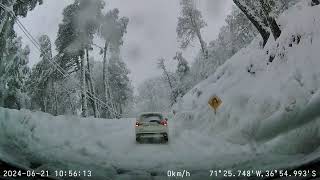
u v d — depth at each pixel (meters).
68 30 31.02
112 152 8.70
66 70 31.83
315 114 9.24
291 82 11.46
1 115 10.22
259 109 11.81
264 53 15.58
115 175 6.44
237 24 25.03
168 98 37.16
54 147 8.40
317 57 11.55
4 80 29.44
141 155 8.50
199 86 20.84
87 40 31.38
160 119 12.81
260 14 16.91
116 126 17.77
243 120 11.98
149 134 12.41
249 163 6.79
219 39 26.12
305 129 8.75
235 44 25.41
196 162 7.41
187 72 27.42
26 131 9.74
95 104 32.84
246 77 15.50
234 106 13.37
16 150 7.52
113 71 34.75
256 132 10.95
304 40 12.73
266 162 6.72
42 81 31.70
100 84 35.31
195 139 11.48
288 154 7.39
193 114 17.41
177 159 7.83
